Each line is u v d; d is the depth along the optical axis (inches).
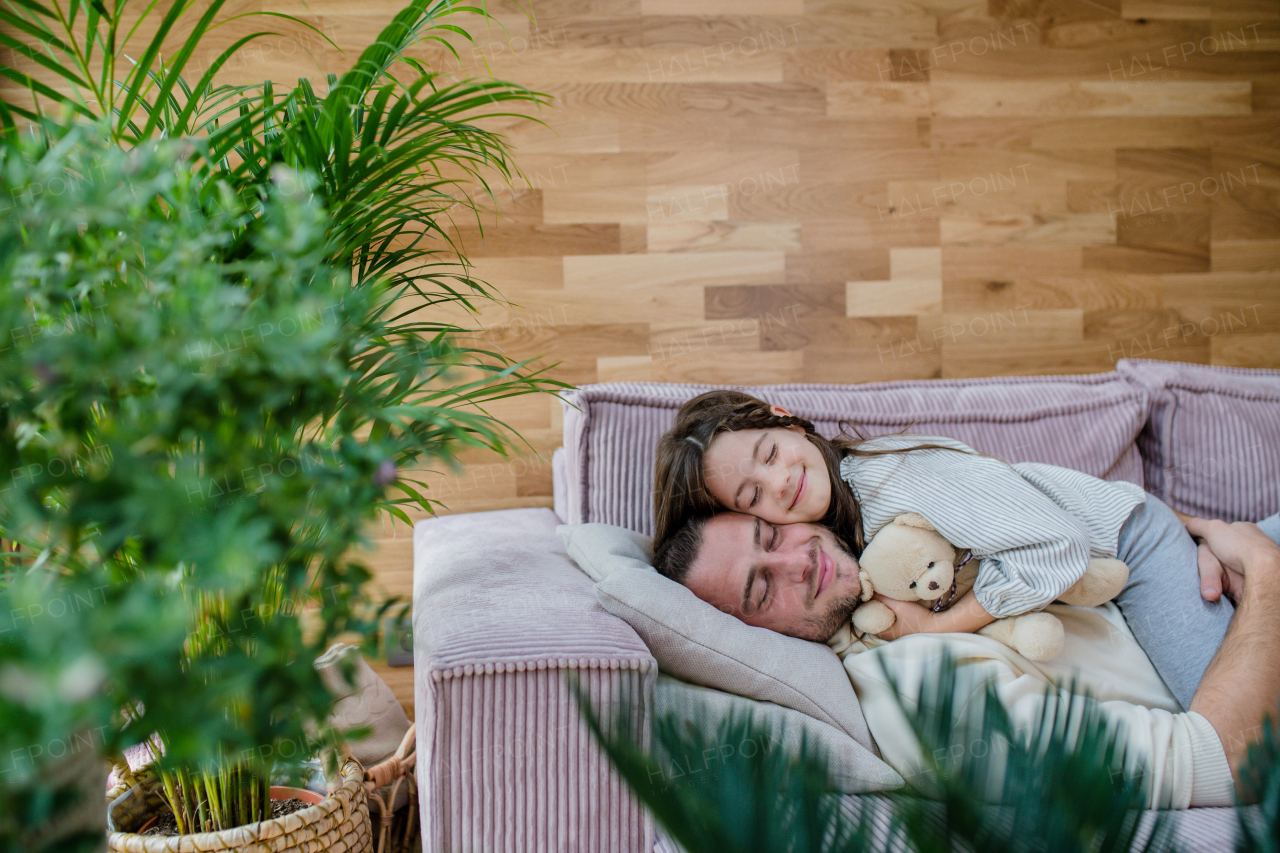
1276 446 58.6
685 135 71.7
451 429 26.2
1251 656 38.6
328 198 34.4
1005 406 58.0
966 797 9.6
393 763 46.3
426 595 42.6
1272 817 9.3
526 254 70.2
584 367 71.6
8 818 11.9
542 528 58.9
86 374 18.0
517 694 32.6
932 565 41.4
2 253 19.6
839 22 72.9
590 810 33.4
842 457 47.1
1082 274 77.8
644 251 71.7
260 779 33.5
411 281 42.7
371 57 36.6
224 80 64.7
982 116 75.4
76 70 62.2
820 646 41.4
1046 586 39.9
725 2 71.4
